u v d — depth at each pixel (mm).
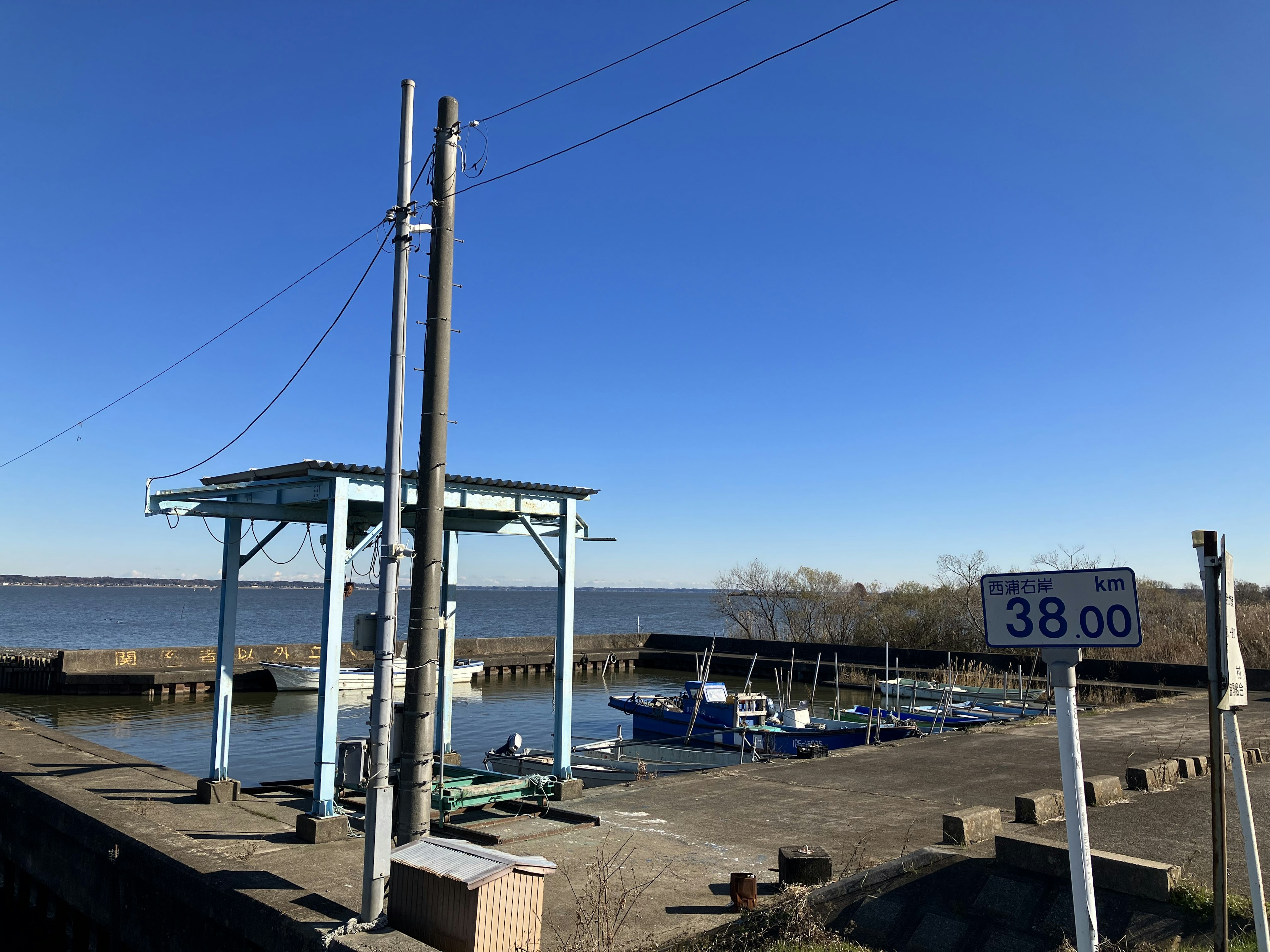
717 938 6559
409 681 7895
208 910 7688
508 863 5988
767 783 12125
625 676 44188
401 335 7223
